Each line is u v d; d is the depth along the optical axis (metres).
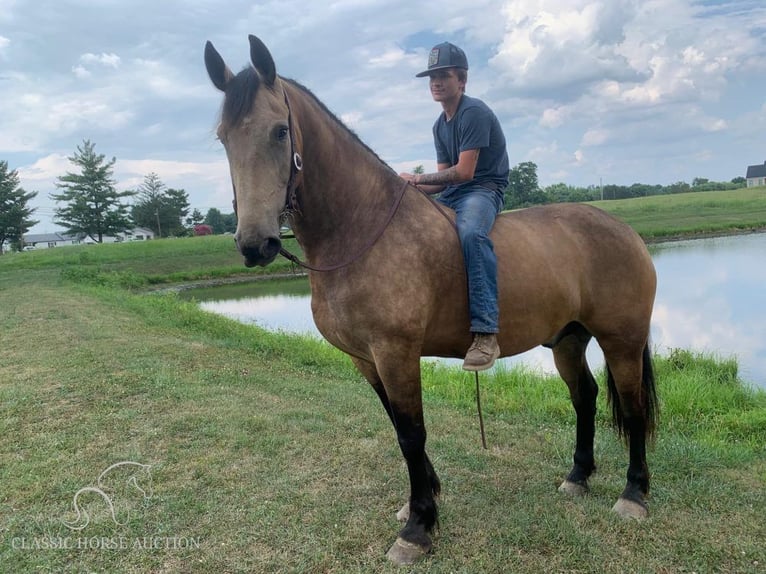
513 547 2.79
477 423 4.82
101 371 6.17
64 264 28.11
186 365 6.77
